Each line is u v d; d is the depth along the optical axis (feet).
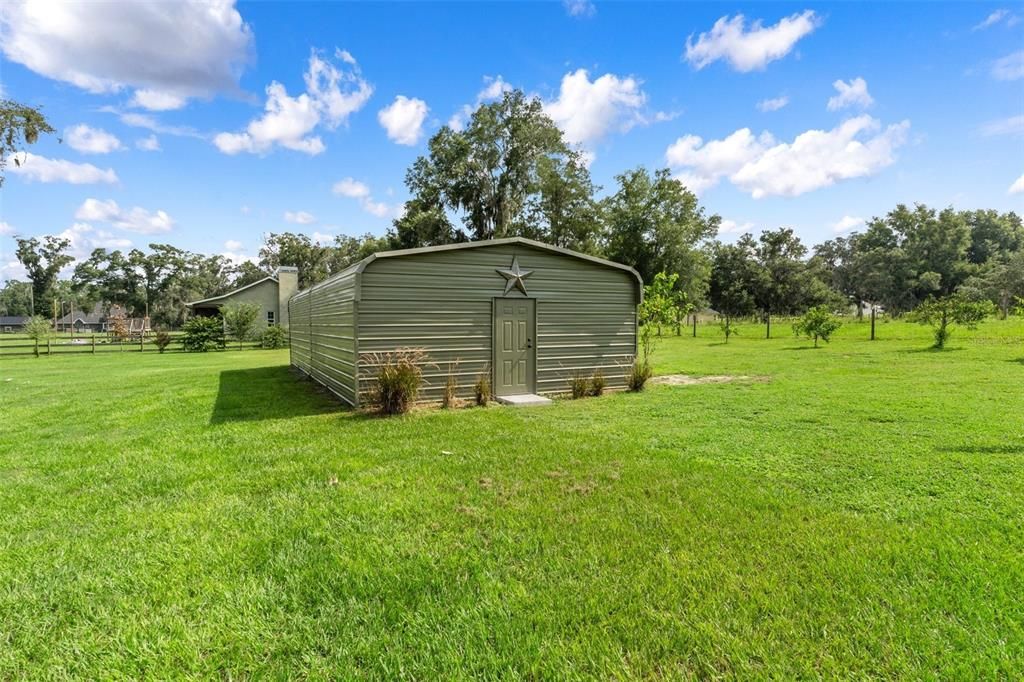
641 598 8.25
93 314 254.88
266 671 6.67
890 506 12.09
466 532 10.91
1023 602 7.97
